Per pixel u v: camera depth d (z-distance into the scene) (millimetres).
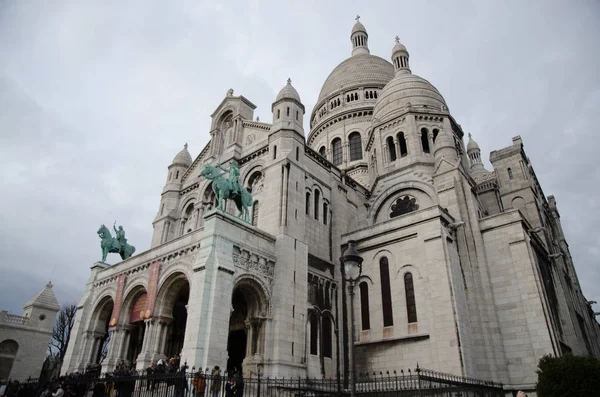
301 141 35594
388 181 42469
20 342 47906
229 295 24719
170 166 47938
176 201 45438
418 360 27469
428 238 29844
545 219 45250
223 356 23078
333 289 34188
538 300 27969
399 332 29234
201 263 24578
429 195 38594
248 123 39969
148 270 30859
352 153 58938
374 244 33406
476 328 28641
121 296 31906
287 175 32562
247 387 23828
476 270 30891
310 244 33656
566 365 19531
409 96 45906
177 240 29297
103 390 23875
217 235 25734
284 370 25906
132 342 33062
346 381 27625
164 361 25000
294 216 31781
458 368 25203
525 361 27141
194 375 18516
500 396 26016
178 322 31516
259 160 36438
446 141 38719
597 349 46562
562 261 45688
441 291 27781
